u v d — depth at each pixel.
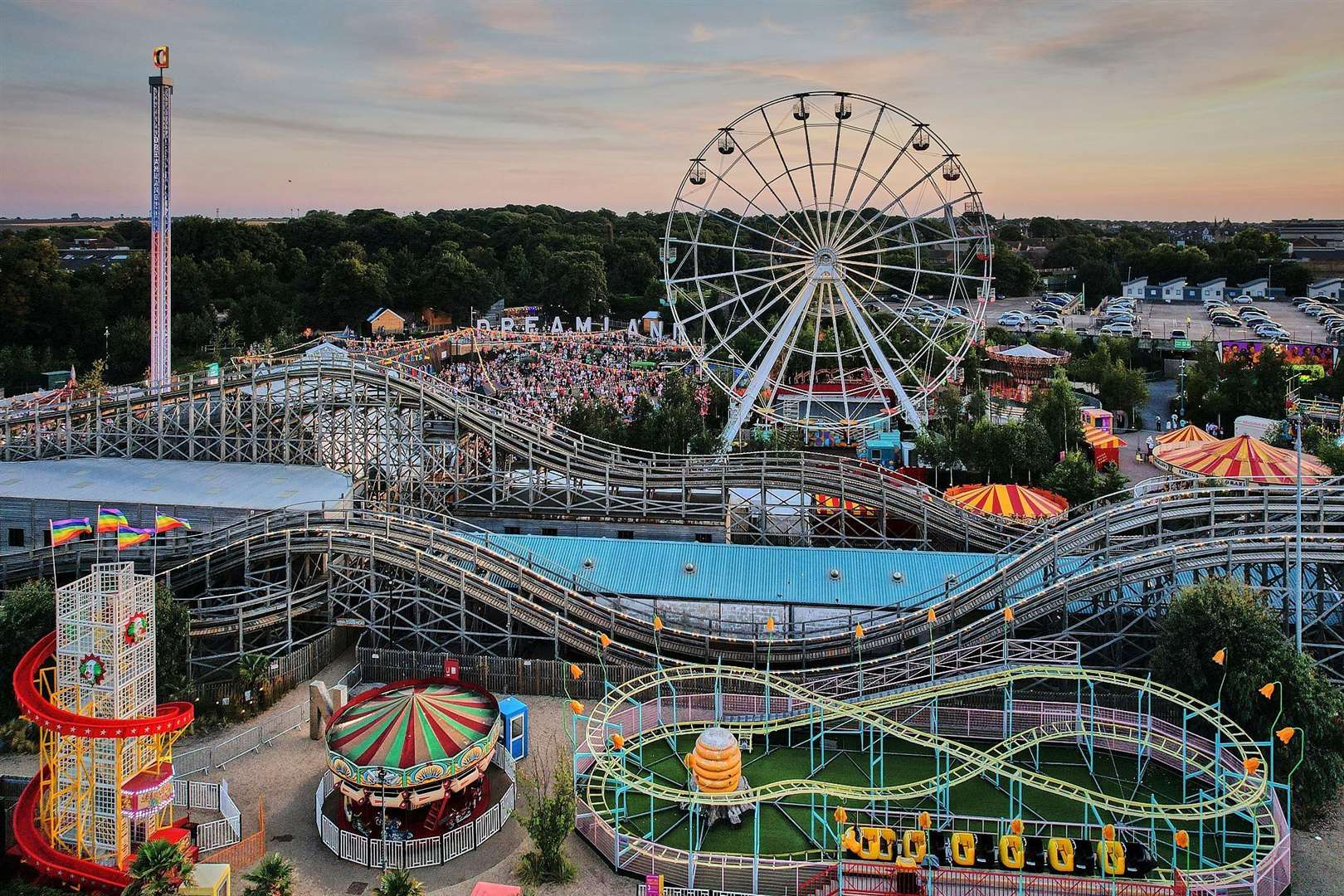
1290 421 149.50
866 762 68.19
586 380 193.25
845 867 52.62
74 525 71.00
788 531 103.69
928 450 138.38
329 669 81.75
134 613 57.47
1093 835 58.53
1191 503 82.75
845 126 120.12
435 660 78.38
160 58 136.50
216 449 109.56
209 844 58.12
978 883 51.09
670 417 145.00
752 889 52.97
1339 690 66.56
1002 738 69.69
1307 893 54.06
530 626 85.88
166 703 71.88
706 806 61.12
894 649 79.81
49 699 64.19
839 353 126.56
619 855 56.44
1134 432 172.25
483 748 62.34
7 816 59.97
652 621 79.69
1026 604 75.38
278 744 70.31
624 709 71.69
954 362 123.75
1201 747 64.19
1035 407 155.00
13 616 70.62
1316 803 61.38
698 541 100.69
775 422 153.88
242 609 80.62
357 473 109.38
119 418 110.12
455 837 57.91
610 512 104.38
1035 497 105.06
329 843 58.47
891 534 107.00
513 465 127.38
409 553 81.44
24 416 109.44
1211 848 57.28
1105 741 68.75
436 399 104.88
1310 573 82.81
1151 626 78.75
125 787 54.62
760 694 74.19
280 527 84.69
